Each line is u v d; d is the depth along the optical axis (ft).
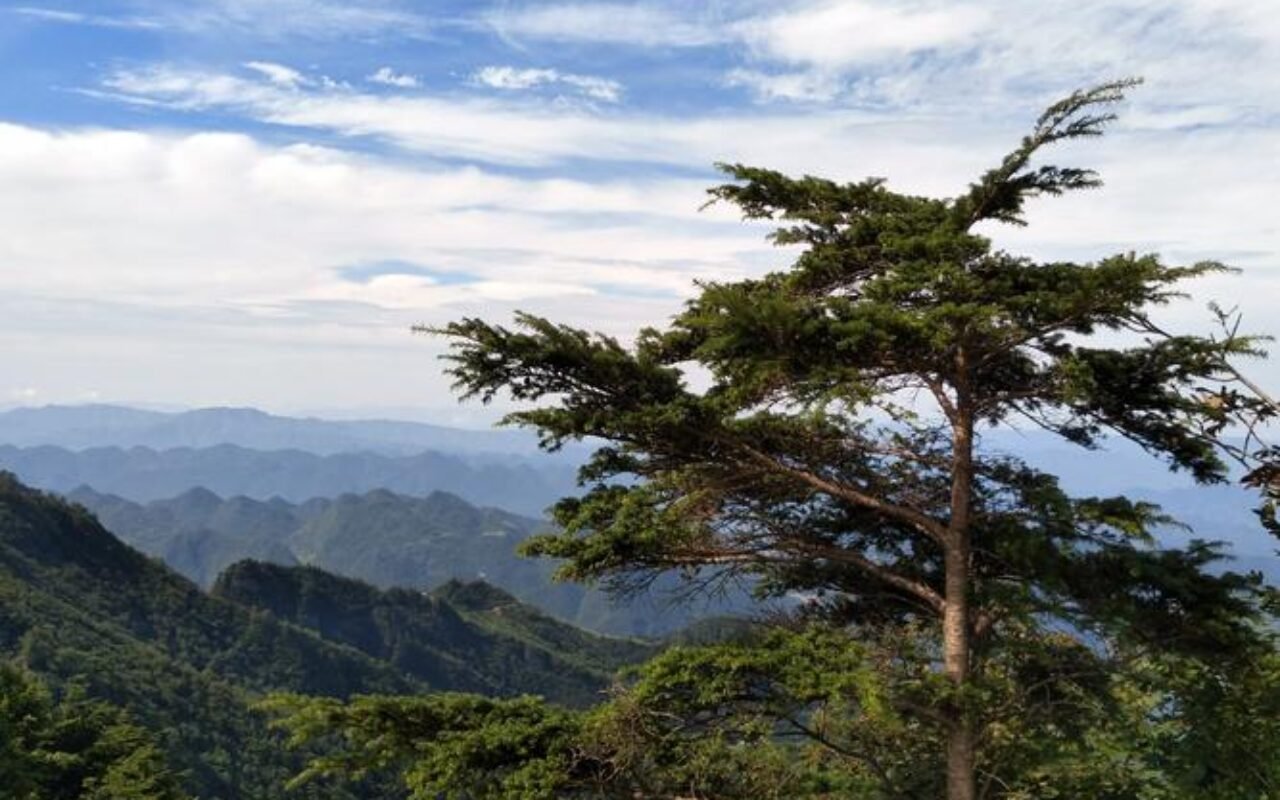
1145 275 22.65
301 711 27.71
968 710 26.91
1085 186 28.63
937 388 28.60
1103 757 32.37
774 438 28.78
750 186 31.32
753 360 25.16
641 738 26.07
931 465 29.50
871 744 31.73
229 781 249.96
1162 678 29.32
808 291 30.89
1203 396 22.30
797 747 32.37
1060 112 25.72
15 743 124.36
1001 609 29.43
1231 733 27.84
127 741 145.79
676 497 29.01
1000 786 30.73
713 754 27.25
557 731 27.32
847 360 25.54
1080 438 29.01
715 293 24.72
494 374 27.04
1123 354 26.43
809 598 32.81
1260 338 22.43
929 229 27.99
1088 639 29.25
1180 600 27.12
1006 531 28.30
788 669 25.09
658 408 26.45
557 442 27.78
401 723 28.25
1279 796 27.30
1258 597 27.04
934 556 32.50
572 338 26.27
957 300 25.22
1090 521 27.02
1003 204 29.40
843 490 29.25
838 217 30.30
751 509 30.91
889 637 30.76
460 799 26.48
